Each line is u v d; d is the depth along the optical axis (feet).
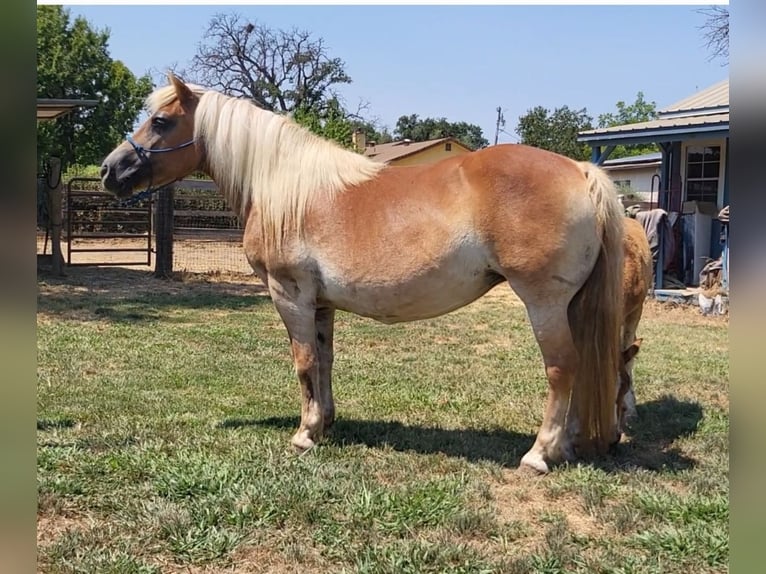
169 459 13.78
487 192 12.84
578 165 13.32
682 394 20.48
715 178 48.47
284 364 24.09
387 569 9.93
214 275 51.75
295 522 11.35
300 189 14.20
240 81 142.31
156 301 38.73
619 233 13.17
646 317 38.01
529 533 11.22
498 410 18.65
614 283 13.24
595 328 13.39
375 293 13.78
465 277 13.29
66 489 12.15
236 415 17.70
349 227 13.83
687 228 47.03
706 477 13.30
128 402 18.58
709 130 43.68
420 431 16.51
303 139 14.73
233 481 12.71
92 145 122.93
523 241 12.70
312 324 14.78
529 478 13.38
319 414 15.02
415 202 13.43
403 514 11.55
